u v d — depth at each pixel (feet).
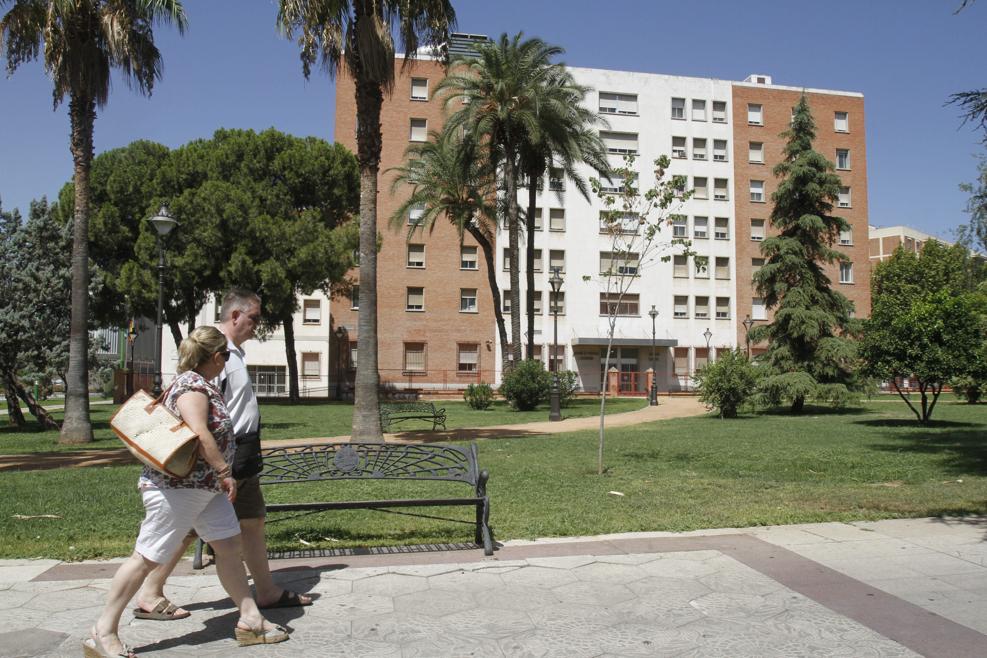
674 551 19.27
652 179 169.68
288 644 13.14
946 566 17.84
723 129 175.32
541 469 35.86
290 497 27.94
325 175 120.57
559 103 90.48
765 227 176.55
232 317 15.06
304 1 43.78
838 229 94.12
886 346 66.08
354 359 157.07
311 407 105.50
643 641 13.21
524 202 163.43
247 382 14.89
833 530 21.67
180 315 116.26
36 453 47.50
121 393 121.49
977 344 63.87
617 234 38.88
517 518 23.59
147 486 12.69
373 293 46.88
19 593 15.92
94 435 60.90
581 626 13.96
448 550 19.54
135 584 12.46
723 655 12.61
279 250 108.88
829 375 88.43
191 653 12.76
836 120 180.34
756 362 93.40
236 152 116.98
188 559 18.83
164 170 108.78
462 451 21.06
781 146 177.99
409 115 159.22
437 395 154.10
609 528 21.98
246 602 13.26
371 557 18.81
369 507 19.03
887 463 37.40
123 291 102.06
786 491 28.81
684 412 89.66
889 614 14.55
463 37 165.48
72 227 67.92
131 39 53.83
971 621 14.15
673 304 169.99
